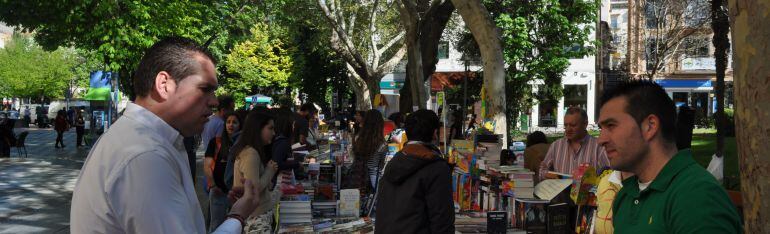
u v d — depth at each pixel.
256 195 2.65
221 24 21.53
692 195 2.21
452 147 7.95
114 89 20.11
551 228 4.80
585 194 4.54
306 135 12.66
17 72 73.12
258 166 5.80
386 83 50.03
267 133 5.96
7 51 74.62
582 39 30.86
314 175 8.76
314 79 47.47
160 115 2.22
